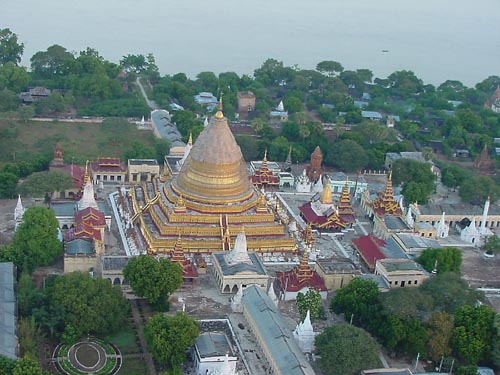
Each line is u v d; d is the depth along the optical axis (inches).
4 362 7736.2
